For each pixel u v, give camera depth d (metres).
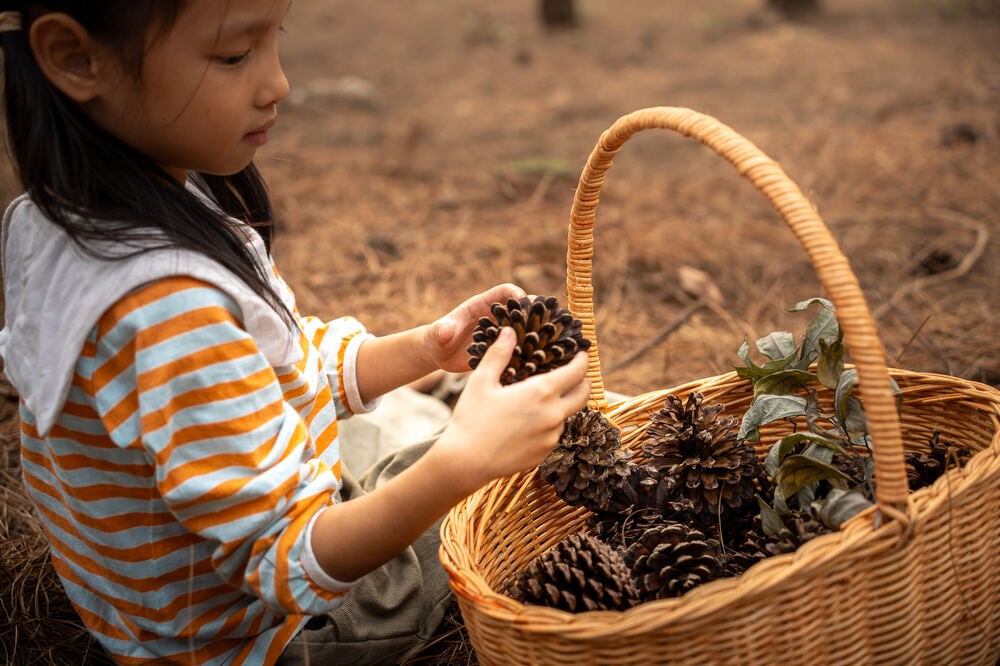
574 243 1.55
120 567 1.29
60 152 1.13
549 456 1.47
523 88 6.93
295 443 1.21
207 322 1.13
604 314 3.14
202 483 1.12
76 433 1.21
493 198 4.41
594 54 7.88
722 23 8.62
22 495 2.10
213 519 1.14
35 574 1.84
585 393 1.25
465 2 10.35
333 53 8.36
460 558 1.26
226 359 1.14
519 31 8.84
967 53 6.74
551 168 4.72
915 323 2.79
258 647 1.38
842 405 1.41
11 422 2.40
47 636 1.69
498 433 1.16
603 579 1.26
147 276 1.11
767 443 1.77
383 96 6.84
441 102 6.62
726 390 1.71
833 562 1.12
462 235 3.88
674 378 2.65
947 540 1.22
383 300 3.25
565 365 1.25
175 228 1.16
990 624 1.33
